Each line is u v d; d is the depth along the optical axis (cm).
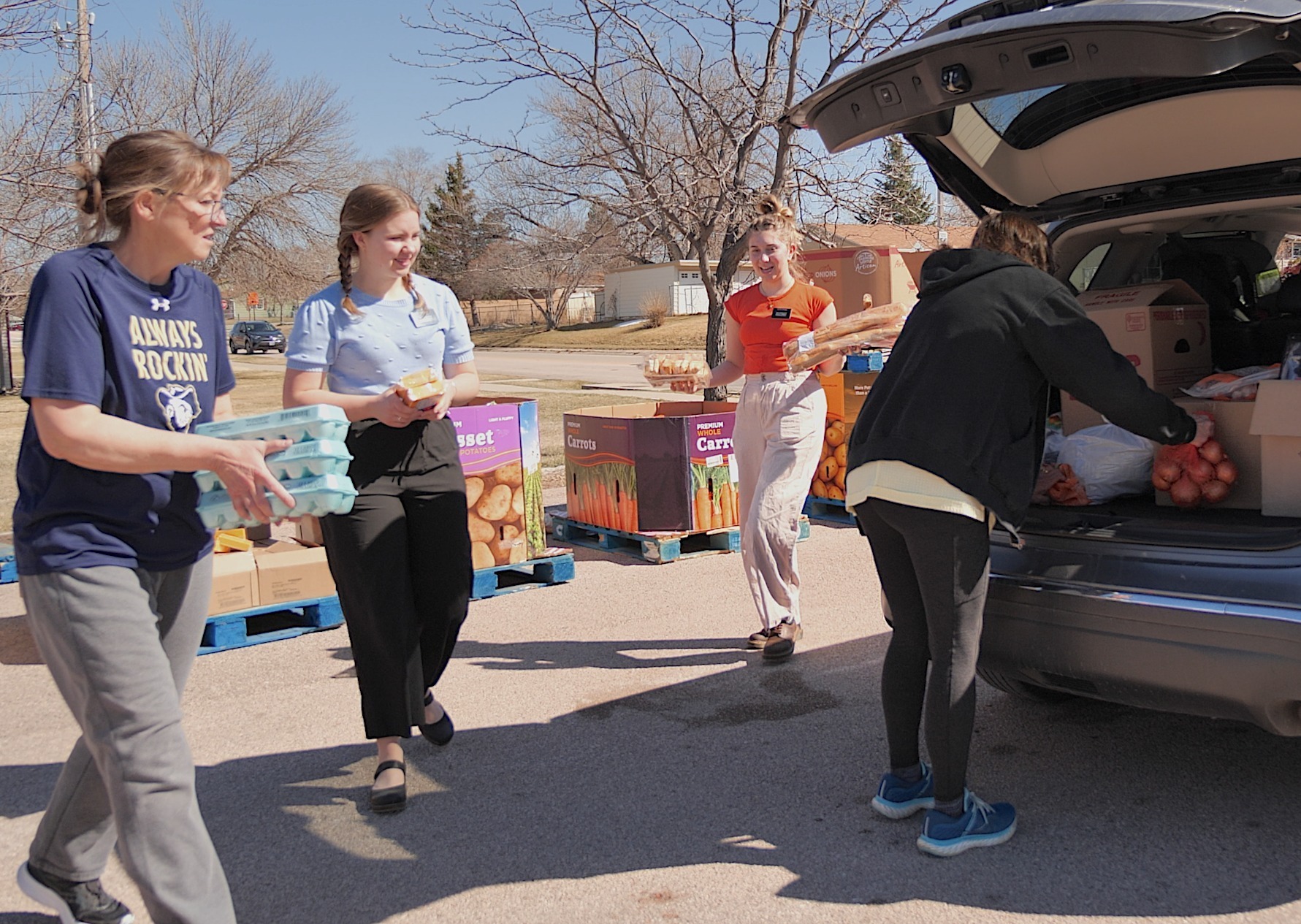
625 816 333
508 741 399
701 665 475
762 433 477
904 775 326
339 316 351
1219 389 357
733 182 996
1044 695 407
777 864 300
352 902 289
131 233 245
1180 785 339
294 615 579
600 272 5400
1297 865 286
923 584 299
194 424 257
